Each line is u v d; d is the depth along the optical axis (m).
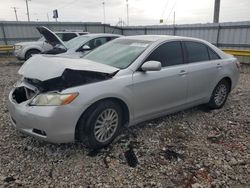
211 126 4.50
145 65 3.73
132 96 3.72
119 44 4.54
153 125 4.44
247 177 3.07
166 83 4.11
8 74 9.88
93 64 3.65
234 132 4.29
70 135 3.24
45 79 3.19
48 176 3.01
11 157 3.38
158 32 20.11
